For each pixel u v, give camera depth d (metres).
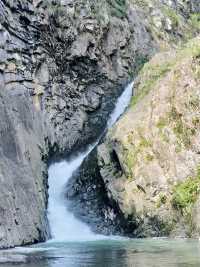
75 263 21.94
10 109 35.28
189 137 37.66
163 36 61.94
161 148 37.31
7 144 32.94
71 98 46.06
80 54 47.25
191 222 34.16
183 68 39.94
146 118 38.81
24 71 39.66
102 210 38.16
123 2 57.25
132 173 36.81
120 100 50.81
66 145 44.41
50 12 44.84
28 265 21.39
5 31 37.91
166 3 68.69
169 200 35.75
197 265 20.95
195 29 70.75
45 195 37.16
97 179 39.81
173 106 38.69
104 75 50.03
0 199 29.28
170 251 26.19
